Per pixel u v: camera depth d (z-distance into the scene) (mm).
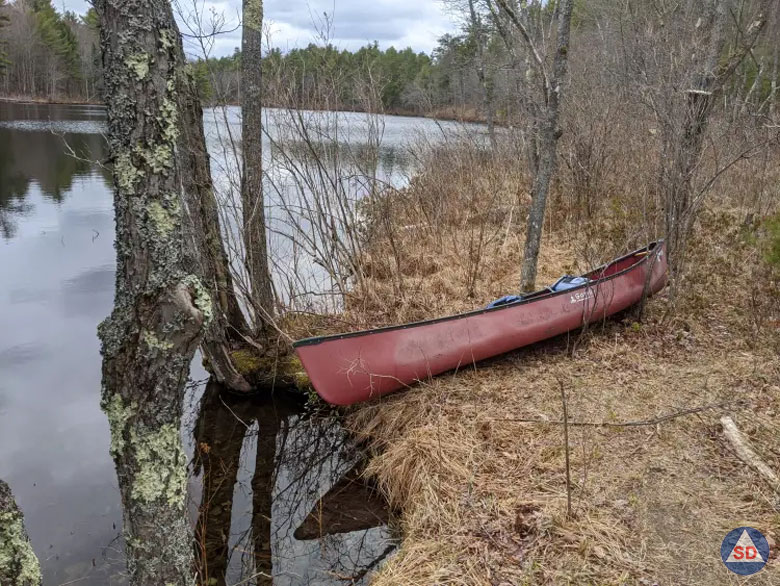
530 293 5863
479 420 4473
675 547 3172
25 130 25156
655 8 8898
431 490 3787
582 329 5922
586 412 4504
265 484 4770
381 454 4668
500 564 3133
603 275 6344
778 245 5488
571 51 12789
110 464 4992
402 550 3453
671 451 3965
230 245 6387
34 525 4199
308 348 4508
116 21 1793
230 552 4023
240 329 6035
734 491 3561
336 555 3934
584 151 9602
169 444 2129
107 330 1994
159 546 2193
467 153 11602
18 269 9828
